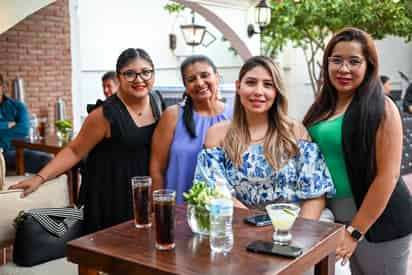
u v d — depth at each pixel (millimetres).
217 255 1614
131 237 1792
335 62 2271
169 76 10703
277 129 2240
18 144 5055
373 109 2168
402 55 12930
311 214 2205
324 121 2334
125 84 2725
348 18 6301
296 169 2238
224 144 2270
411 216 2301
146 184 1884
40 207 2752
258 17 6508
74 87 8242
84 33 9047
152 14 10258
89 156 2836
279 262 1557
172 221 1664
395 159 2164
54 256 2545
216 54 11367
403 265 2334
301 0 6414
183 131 2607
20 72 7457
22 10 6426
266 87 2207
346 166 2258
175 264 1543
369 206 2184
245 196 2250
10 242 2641
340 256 2182
